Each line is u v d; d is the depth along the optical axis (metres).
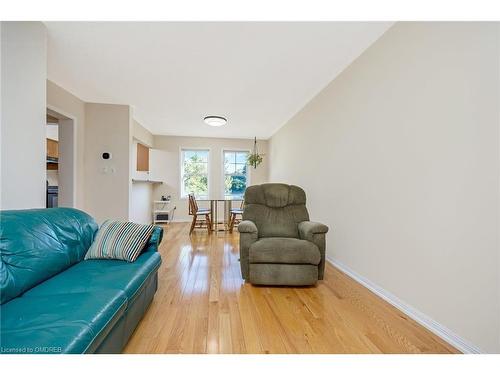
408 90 1.92
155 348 1.46
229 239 4.50
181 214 6.72
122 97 3.83
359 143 2.57
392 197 2.08
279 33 2.21
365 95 2.47
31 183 1.94
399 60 2.01
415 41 1.85
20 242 1.38
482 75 1.39
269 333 1.63
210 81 3.25
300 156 4.39
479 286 1.39
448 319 1.57
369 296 2.21
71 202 3.69
